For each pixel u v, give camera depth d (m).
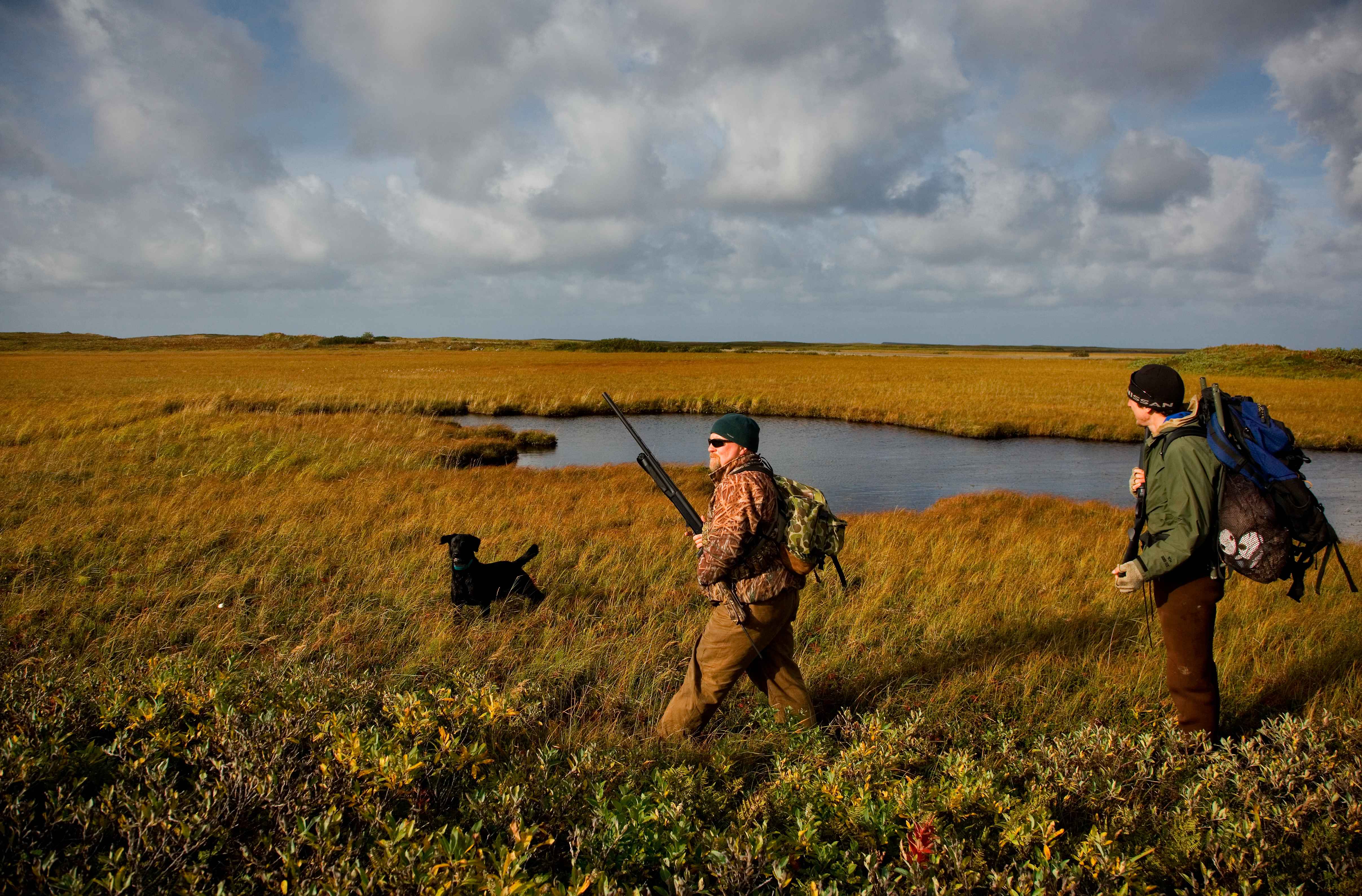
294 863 1.99
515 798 2.42
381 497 9.48
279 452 12.84
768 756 3.28
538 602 5.62
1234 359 53.59
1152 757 3.06
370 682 3.67
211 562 6.21
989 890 2.18
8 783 2.27
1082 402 30.47
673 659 4.59
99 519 7.43
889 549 7.40
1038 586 6.29
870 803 2.49
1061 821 2.61
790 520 3.05
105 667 3.71
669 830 2.40
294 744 2.84
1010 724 3.65
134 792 2.38
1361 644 4.71
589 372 50.81
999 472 16.78
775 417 28.36
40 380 37.34
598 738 3.34
